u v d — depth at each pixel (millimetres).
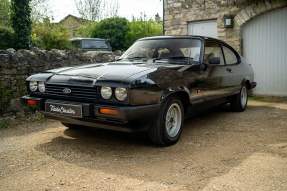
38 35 11234
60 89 3014
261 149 3074
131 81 2641
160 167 2572
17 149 3123
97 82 2754
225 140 3459
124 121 2682
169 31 8930
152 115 2846
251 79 5641
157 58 3803
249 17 7387
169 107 3092
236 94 5141
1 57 4172
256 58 7652
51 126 4230
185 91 3254
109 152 3023
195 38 3975
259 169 2494
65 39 11727
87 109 2746
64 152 3023
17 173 2453
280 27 7223
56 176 2381
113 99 2686
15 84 4410
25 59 4570
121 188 2143
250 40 7684
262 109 5695
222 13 7812
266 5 7105
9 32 9156
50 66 4977
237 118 4809
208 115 5105
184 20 8586
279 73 7367
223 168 2531
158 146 3227
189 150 3066
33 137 3623
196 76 3504
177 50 3816
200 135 3711
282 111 5410
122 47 23734
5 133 3807
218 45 4496
